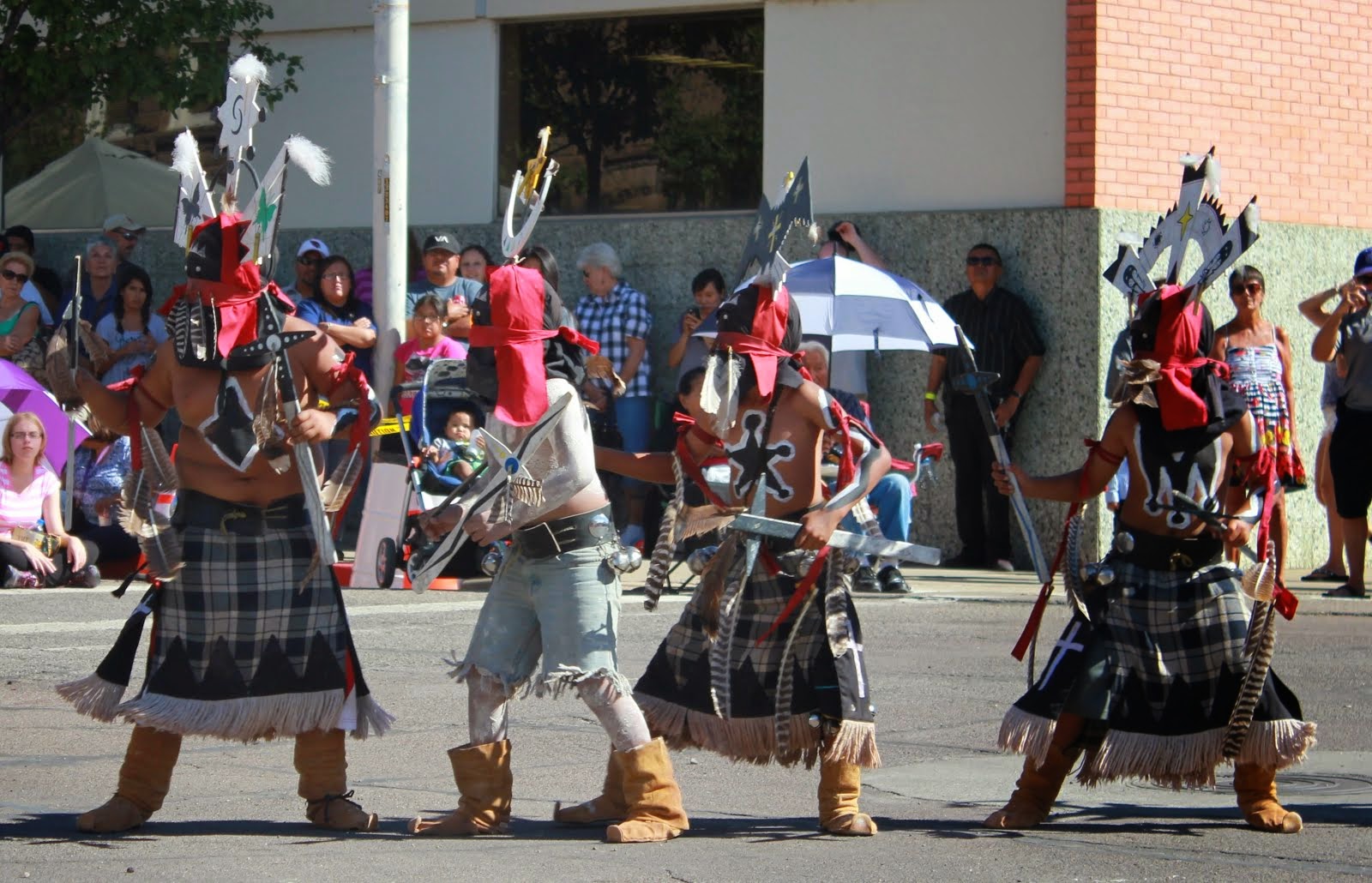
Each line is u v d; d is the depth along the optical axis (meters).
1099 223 23.69
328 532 9.10
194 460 9.11
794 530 9.08
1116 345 10.09
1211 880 8.38
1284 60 25.80
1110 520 23.86
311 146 9.05
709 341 9.41
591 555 9.09
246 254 9.05
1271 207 25.84
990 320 23.83
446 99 27.28
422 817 9.41
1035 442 24.14
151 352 21.73
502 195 27.20
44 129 29.41
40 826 9.27
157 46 26.89
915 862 8.73
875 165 25.17
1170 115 24.61
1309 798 10.54
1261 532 9.45
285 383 9.06
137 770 9.22
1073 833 9.52
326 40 27.64
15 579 19.38
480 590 20.47
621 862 8.66
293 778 10.86
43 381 21.53
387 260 21.55
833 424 9.20
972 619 18.92
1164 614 9.48
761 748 9.24
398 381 21.50
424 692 13.73
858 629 9.23
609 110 26.77
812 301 21.00
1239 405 9.55
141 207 28.97
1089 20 23.88
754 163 25.98
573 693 14.14
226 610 9.00
